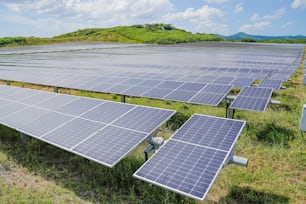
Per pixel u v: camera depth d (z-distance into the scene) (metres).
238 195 5.02
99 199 4.91
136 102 12.01
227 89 9.05
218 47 56.94
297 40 103.06
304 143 7.28
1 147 7.21
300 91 14.47
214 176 3.93
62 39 87.75
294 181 5.50
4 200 4.68
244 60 25.27
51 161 6.48
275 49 47.31
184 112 10.20
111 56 31.92
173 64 21.92
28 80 13.55
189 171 4.11
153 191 5.05
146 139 5.32
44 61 24.64
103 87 10.97
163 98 9.01
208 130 5.31
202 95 8.77
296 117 9.16
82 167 6.02
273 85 11.88
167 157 4.54
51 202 4.66
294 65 20.70
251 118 9.34
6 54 34.66
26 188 5.16
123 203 4.76
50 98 8.33
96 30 122.38
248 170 5.93
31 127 6.39
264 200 4.82
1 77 15.19
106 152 4.91
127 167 5.83
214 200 4.88
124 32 108.81
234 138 4.89
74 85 11.62
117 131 5.64
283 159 6.43
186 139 5.07
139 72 15.62
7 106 8.14
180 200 4.75
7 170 5.94
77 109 7.09
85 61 24.66
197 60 26.00
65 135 5.76
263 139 7.67
